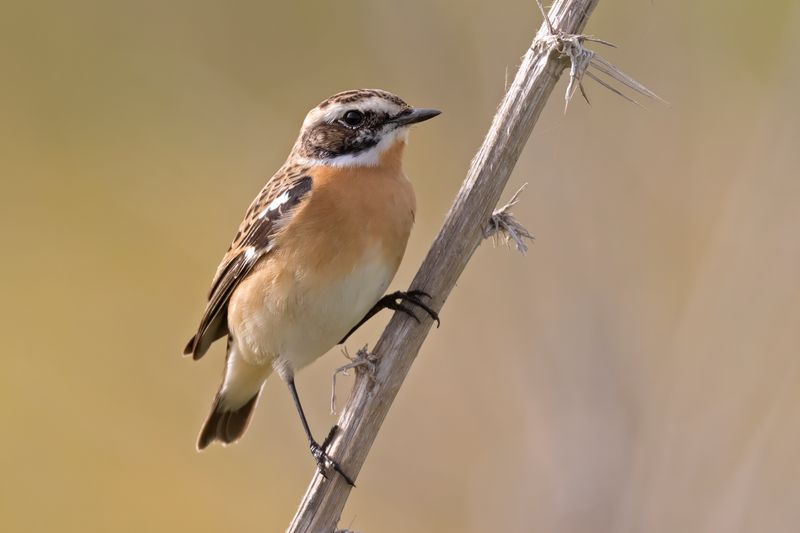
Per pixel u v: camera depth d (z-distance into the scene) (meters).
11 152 17.75
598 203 13.56
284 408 14.46
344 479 7.89
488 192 7.97
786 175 12.67
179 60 17.06
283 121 16.42
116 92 17.58
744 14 14.33
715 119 14.03
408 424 13.88
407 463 13.80
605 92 13.84
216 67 16.84
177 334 16.38
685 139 13.97
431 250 8.11
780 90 13.05
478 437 13.59
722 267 12.57
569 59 7.77
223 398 10.28
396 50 14.88
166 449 15.33
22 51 18.08
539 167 13.57
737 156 13.84
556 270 13.46
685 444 12.13
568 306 13.35
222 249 16.77
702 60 14.23
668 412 12.38
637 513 12.21
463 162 14.41
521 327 13.55
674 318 13.30
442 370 13.88
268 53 16.45
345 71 15.69
